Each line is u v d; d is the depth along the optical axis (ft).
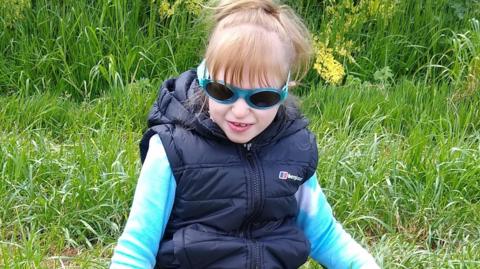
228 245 4.69
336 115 8.89
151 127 4.84
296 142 4.88
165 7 9.76
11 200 7.13
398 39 10.18
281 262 4.82
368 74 10.00
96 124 8.59
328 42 9.95
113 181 7.22
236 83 4.49
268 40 4.50
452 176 7.70
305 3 10.40
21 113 8.61
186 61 9.69
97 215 7.03
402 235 7.26
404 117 9.05
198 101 4.73
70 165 7.55
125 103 8.78
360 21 10.16
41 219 6.99
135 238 4.62
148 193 4.66
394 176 7.65
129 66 9.46
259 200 4.70
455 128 8.71
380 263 6.55
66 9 9.87
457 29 10.26
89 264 6.44
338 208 7.29
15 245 6.44
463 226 7.32
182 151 4.68
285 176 4.78
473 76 9.33
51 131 8.52
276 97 4.54
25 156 7.50
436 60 10.15
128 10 9.99
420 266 6.77
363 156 7.92
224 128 4.61
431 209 7.43
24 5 9.70
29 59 9.50
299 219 5.08
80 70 9.52
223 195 4.68
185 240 4.69
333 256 5.05
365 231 7.30
